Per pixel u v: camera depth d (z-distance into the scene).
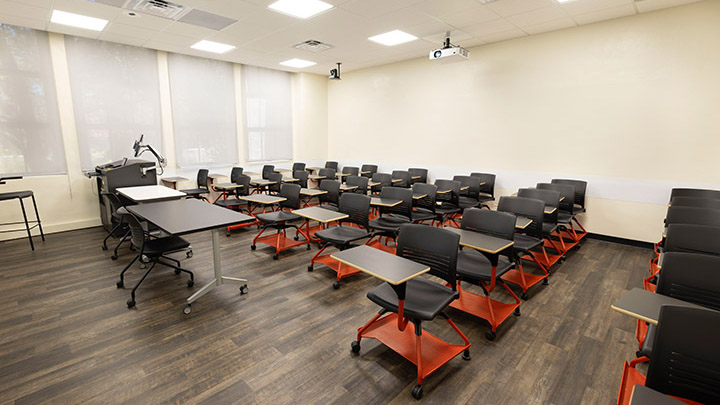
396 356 2.37
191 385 2.08
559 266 4.04
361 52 6.17
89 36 5.12
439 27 4.79
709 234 2.27
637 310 1.59
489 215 3.00
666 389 1.31
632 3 4.01
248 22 4.52
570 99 5.02
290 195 4.58
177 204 3.69
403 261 2.16
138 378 2.13
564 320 2.85
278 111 8.00
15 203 4.91
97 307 2.99
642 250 4.59
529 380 2.15
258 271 3.82
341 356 2.37
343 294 3.29
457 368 2.26
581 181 4.92
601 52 4.69
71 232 5.27
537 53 5.23
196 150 6.71
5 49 4.65
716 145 4.07
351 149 8.30
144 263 3.97
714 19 3.94
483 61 5.83
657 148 4.44
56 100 5.09
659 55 4.29
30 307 2.98
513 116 5.60
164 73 6.12
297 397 1.99
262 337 2.58
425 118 6.76
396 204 4.14
